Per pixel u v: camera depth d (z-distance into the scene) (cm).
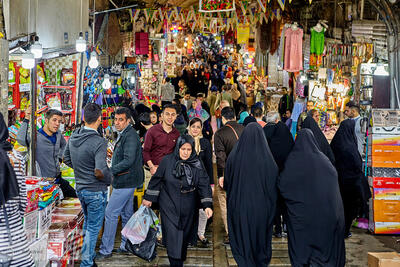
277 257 521
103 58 940
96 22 886
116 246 548
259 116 670
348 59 1077
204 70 1855
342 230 412
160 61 1602
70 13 697
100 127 778
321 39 1184
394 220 626
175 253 429
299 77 1197
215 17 1477
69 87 729
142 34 1231
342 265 412
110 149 648
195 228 454
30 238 385
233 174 443
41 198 419
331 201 405
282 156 553
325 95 1123
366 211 633
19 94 543
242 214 429
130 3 1233
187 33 2248
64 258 434
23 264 314
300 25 1274
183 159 441
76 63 739
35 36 519
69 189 553
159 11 1301
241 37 1513
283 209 437
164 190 445
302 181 410
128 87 1023
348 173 596
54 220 459
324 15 1246
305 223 404
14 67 540
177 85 1795
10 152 329
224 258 519
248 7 1262
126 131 507
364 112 827
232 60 2684
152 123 756
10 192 295
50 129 516
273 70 1469
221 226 664
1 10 454
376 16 1138
